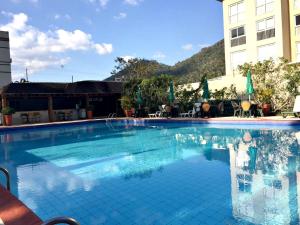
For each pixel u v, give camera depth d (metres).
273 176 6.59
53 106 25.72
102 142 13.59
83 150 11.65
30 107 24.39
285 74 18.14
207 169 7.56
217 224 4.42
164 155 9.78
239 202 5.20
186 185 6.36
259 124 15.34
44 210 5.36
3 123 21.52
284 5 24.47
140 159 9.35
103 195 6.02
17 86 23.20
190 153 9.79
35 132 18.81
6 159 10.36
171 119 19.70
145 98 25.14
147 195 5.89
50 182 7.14
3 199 4.65
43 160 9.98
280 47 24.19
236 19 27.94
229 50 28.72
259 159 8.26
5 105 22.55
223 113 21.03
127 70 56.53
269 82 19.20
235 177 6.71
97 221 4.80
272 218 4.47
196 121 18.28
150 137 14.37
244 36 27.19
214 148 10.39
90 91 26.34
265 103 18.77
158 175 7.29
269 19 25.09
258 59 26.12
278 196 5.34
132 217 4.87
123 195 5.96
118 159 9.55
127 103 25.91
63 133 17.89
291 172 6.83
